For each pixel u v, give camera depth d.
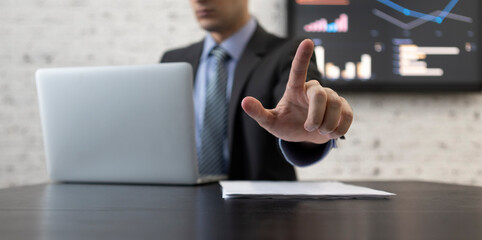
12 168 2.49
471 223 0.45
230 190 0.72
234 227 0.43
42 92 1.01
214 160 1.32
